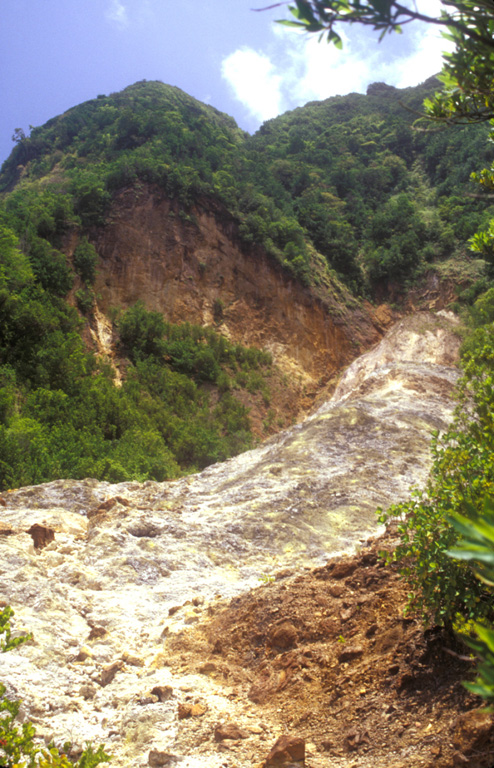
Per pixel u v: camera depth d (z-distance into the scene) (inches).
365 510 444.8
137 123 2807.6
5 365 1138.7
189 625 259.9
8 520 413.1
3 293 1210.0
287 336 2123.5
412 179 3420.3
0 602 255.6
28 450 722.2
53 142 3836.1
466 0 65.6
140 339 1768.0
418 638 173.5
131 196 2025.1
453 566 155.6
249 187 2340.1
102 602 283.7
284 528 408.8
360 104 5216.5
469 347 1139.9
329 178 3189.0
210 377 1770.4
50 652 218.1
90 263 1833.2
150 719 177.9
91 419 1013.8
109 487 543.8
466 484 175.2
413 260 2527.1
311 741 155.4
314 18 62.9
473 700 138.5
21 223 1749.5
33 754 110.7
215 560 362.3
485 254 181.6
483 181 149.7
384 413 682.8
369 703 160.6
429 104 119.3
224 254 2116.1
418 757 127.4
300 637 213.6
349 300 2386.8
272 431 1748.3
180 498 514.0
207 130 3179.1
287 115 5334.6
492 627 133.5
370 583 228.8
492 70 97.9
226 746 158.1
